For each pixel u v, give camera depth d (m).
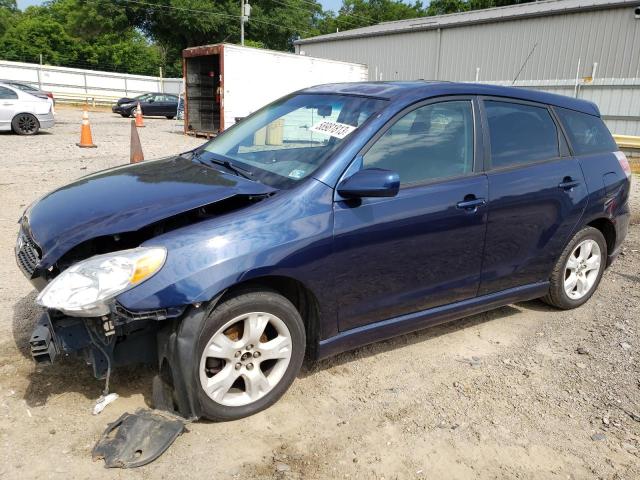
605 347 4.07
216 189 3.09
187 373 2.71
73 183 3.67
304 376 3.48
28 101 16.14
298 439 2.88
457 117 3.73
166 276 2.63
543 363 3.81
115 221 2.81
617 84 18.81
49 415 2.90
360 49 27.62
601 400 3.39
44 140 14.94
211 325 2.77
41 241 2.87
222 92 16.84
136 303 2.57
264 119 4.09
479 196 3.65
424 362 3.76
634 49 18.30
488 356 3.89
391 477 2.66
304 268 2.98
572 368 3.76
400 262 3.38
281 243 2.89
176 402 2.82
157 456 2.63
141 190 3.20
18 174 9.42
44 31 56.47
